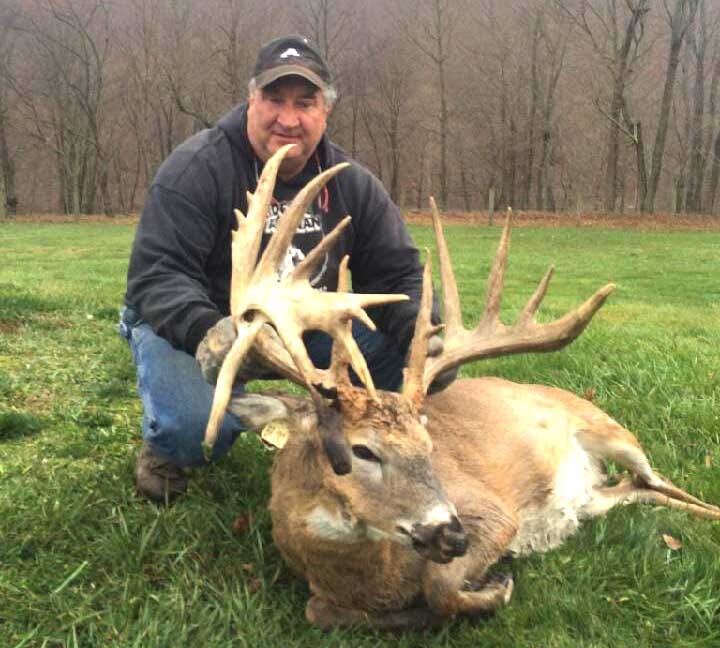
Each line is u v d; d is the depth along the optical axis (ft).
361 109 63.67
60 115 58.23
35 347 8.89
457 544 3.49
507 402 5.32
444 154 57.57
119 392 7.30
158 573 4.25
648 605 4.06
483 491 4.57
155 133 64.95
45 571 4.21
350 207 5.36
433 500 3.56
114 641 3.69
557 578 4.28
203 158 4.96
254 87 5.00
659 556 4.44
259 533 4.46
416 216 45.93
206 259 5.05
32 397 7.14
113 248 26.18
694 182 56.18
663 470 5.70
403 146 65.62
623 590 4.20
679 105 63.82
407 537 3.58
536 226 39.45
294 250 5.12
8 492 5.02
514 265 21.11
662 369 7.55
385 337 5.43
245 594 4.00
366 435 3.63
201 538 4.51
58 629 3.80
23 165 68.03
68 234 34.45
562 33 54.34
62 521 4.62
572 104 57.21
